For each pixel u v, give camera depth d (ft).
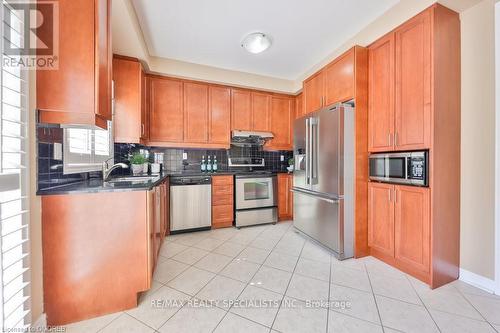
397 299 5.16
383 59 6.89
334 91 8.18
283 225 11.35
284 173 12.04
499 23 5.26
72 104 4.02
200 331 4.20
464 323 4.37
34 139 3.93
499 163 5.28
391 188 6.65
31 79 3.81
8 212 3.38
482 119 5.63
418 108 5.87
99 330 4.22
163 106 10.16
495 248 5.34
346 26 7.50
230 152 12.66
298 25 7.45
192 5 6.43
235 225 10.91
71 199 4.40
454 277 5.95
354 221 7.42
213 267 6.77
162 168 11.10
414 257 5.97
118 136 8.20
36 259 4.04
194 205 10.09
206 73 10.52
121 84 8.21
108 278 4.65
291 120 12.91
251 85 11.50
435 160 5.56
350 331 4.18
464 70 5.97
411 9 6.02
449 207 5.82
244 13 6.82
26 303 3.71
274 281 5.98
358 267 6.77
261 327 4.30
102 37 4.41
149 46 8.76
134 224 4.80
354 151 7.41
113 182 5.92
